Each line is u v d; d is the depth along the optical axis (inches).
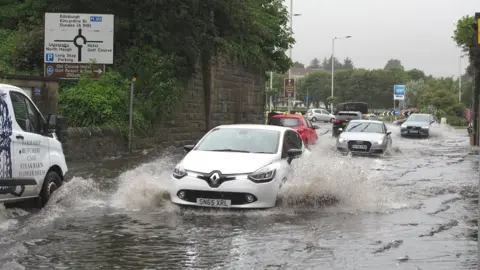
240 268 250.1
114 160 712.4
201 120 1061.1
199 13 985.5
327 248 286.5
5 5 983.0
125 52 920.3
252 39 1273.4
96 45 840.3
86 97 788.0
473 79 1222.3
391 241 302.8
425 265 257.1
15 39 916.0
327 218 361.7
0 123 335.3
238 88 1238.3
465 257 271.4
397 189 497.7
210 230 324.2
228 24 1115.9
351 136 890.7
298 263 258.7
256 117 1365.7
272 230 325.4
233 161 384.2
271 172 379.6
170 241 298.5
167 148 917.2
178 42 943.0
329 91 4825.3
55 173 398.6
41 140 376.5
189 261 261.0
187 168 382.0
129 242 296.0
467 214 384.5
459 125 2701.8
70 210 380.2
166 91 900.0
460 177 608.4
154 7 917.2
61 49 838.5
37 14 952.9
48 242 294.0
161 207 387.2
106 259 263.7
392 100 4790.8
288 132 453.7
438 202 434.9
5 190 337.1
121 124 805.9
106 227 330.6
